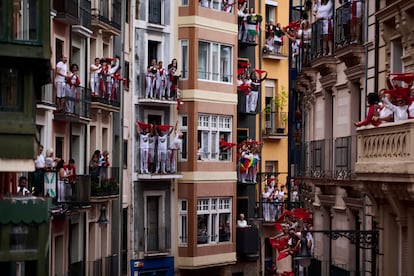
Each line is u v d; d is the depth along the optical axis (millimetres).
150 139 55625
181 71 57500
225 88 59031
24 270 31734
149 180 56031
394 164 30141
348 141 37562
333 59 40375
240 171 60500
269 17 66562
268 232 62031
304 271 41000
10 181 34188
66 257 44531
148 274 55969
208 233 57844
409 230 31703
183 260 56938
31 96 29750
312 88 44250
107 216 51031
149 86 55625
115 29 51156
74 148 47094
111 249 51812
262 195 61312
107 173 48438
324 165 40594
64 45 44531
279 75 66188
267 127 65688
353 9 37500
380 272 34031
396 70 34781
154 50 57062
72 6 43844
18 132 29547
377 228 34250
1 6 29406
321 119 42781
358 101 38531
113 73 49500
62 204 41281
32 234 30188
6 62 29547
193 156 56969
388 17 34250
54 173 38125
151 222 56562
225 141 59250
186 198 57031
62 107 42969
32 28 29672
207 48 58156
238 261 60312
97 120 49406
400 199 31453
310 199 44281
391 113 31859
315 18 44594
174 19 57469
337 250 40281
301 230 37312
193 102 57094
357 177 33406
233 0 59594
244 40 62375
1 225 29984
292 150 51031
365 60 37156
